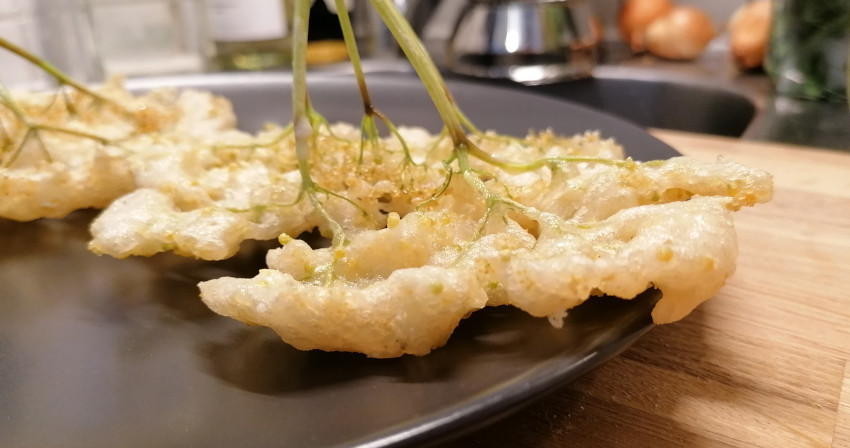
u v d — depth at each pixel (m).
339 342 0.13
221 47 0.50
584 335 0.13
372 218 0.17
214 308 0.14
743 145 0.29
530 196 0.16
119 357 0.15
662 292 0.13
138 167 0.20
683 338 0.16
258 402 0.13
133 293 0.17
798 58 0.38
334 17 0.51
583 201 0.15
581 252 0.13
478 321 0.14
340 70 0.49
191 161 0.21
